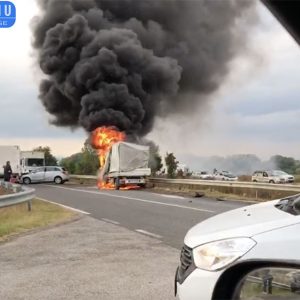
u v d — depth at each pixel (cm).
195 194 2112
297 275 304
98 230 1055
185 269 362
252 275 320
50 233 1016
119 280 621
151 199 1931
